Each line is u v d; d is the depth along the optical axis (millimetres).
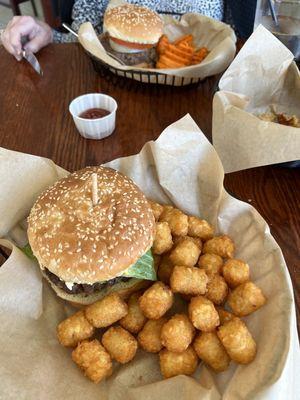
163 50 456
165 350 236
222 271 269
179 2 535
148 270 266
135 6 466
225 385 222
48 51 473
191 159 301
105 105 380
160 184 309
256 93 394
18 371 215
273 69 380
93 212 255
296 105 403
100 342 249
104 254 242
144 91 424
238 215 288
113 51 462
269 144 296
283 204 314
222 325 235
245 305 243
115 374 237
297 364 215
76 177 280
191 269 257
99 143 365
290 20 448
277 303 231
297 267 271
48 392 211
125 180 281
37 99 410
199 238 295
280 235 291
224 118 315
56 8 612
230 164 322
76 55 469
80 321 243
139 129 380
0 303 239
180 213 295
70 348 247
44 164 297
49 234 251
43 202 269
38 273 269
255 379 204
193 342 241
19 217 295
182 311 272
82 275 241
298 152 291
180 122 297
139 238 253
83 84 430
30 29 460
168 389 214
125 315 252
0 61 459
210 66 396
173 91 424
